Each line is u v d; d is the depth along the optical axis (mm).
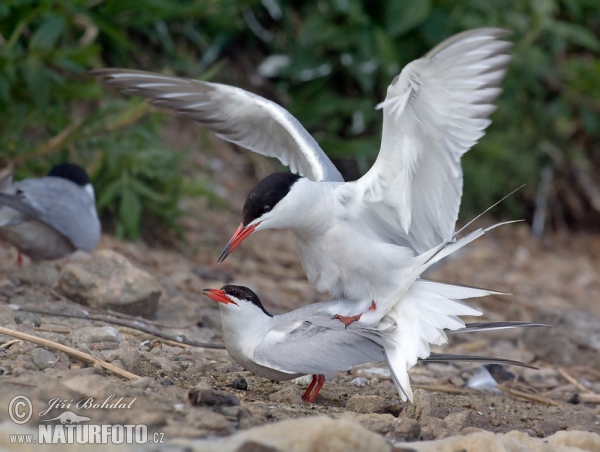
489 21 19109
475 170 19203
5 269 11727
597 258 19625
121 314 10391
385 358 8234
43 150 13844
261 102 9648
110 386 7043
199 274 14031
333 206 8469
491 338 13406
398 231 8797
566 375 11523
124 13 16266
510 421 8688
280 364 8016
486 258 18406
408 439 7277
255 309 8266
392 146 8211
